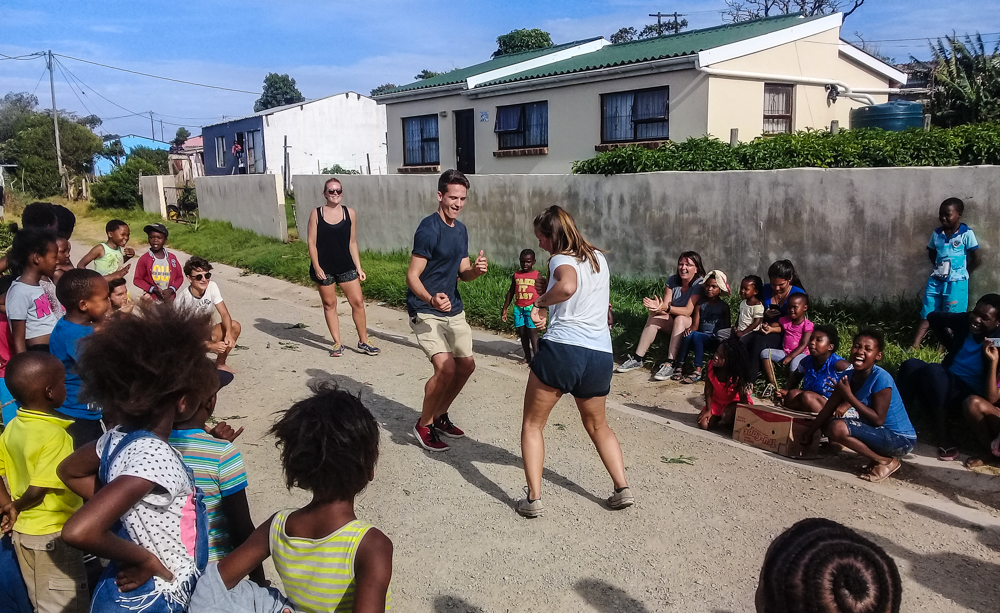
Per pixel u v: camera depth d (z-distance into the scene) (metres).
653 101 14.31
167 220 25.11
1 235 11.26
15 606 3.03
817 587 1.62
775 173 8.60
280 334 9.62
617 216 10.41
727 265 9.23
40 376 2.97
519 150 16.84
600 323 4.32
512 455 5.52
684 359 7.23
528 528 4.44
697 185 9.38
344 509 2.23
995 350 5.00
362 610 2.11
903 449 4.86
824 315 7.98
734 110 13.77
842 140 9.36
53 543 2.91
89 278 3.75
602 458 4.57
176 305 2.57
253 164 31.00
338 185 8.17
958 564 3.89
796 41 14.62
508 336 9.21
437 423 5.88
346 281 8.31
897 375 5.60
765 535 4.25
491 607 3.69
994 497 4.61
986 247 7.09
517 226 11.93
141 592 2.28
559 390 4.34
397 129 20.45
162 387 2.32
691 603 3.66
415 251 5.36
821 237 8.31
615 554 4.12
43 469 2.91
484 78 17.73
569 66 16.25
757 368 6.54
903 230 7.66
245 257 15.79
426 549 4.24
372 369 7.91
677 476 5.07
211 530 2.63
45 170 38.97
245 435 5.99
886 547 4.06
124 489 2.16
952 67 14.63
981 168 7.04
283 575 2.25
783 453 5.38
